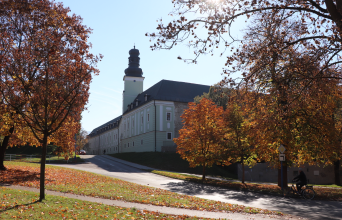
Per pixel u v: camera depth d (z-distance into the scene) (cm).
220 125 2664
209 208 1174
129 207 1090
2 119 1719
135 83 7444
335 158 1925
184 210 1113
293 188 1748
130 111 6775
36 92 1077
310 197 1662
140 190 1692
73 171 2666
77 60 1147
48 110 1173
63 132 1980
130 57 7550
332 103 1545
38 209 911
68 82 1148
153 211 1021
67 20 1202
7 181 1642
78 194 1389
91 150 12131
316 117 1422
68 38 1198
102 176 2450
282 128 1158
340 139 1952
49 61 1095
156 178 2703
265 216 1048
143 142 5878
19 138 2264
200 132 2692
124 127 7350
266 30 1095
